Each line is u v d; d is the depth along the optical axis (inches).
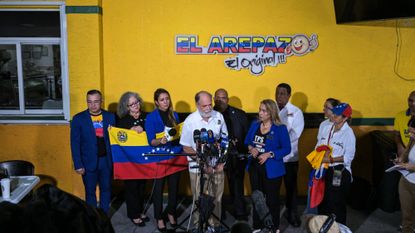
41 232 83.2
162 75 257.1
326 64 261.0
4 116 256.2
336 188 195.8
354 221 235.9
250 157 204.8
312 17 256.8
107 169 221.5
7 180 169.8
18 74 256.8
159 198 218.2
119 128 219.1
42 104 260.1
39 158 255.9
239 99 261.1
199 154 186.2
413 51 263.0
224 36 255.8
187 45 255.1
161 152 213.8
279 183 202.7
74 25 244.5
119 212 244.5
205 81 258.7
